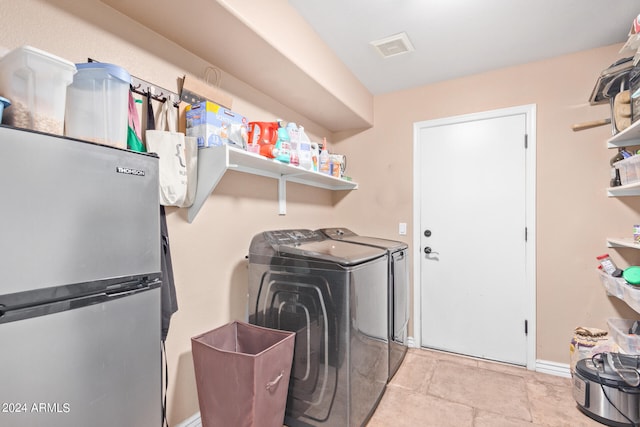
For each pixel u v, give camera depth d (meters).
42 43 1.06
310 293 1.59
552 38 2.04
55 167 0.71
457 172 2.63
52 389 0.69
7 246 0.63
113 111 0.97
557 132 2.28
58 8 1.10
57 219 0.71
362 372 1.62
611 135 2.11
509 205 2.44
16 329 0.64
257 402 1.27
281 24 1.63
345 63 2.37
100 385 0.79
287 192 2.47
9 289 0.63
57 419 0.70
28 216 0.66
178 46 1.55
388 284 2.07
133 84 1.33
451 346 2.63
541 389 2.03
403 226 2.85
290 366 1.49
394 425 1.66
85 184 0.77
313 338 1.57
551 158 2.29
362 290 1.63
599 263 2.14
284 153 1.87
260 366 1.27
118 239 0.85
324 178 2.57
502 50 2.19
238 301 1.90
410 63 2.38
